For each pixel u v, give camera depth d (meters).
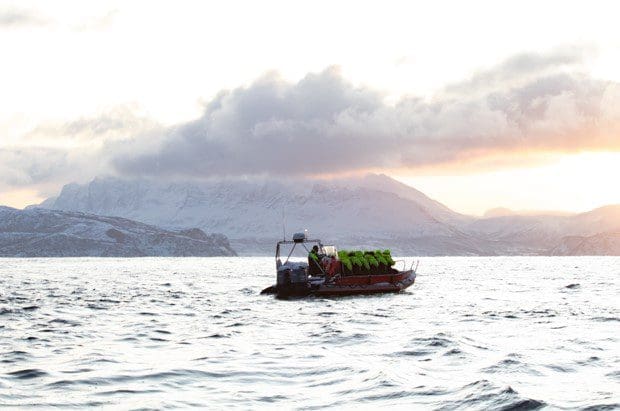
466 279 99.62
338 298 55.16
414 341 27.91
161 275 127.06
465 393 17.39
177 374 20.61
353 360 23.08
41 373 20.80
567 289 71.31
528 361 22.72
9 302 53.97
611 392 17.67
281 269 54.53
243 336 30.75
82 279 106.56
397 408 16.06
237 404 16.56
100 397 17.39
